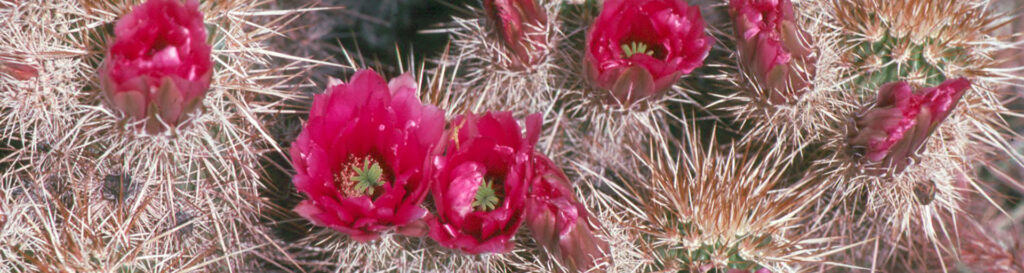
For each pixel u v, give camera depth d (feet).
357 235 2.14
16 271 2.29
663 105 2.58
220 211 2.45
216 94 2.26
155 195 2.38
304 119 2.79
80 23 2.33
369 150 2.21
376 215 2.15
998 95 2.78
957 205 2.72
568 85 2.50
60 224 2.42
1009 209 3.04
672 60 2.32
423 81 3.02
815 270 2.74
